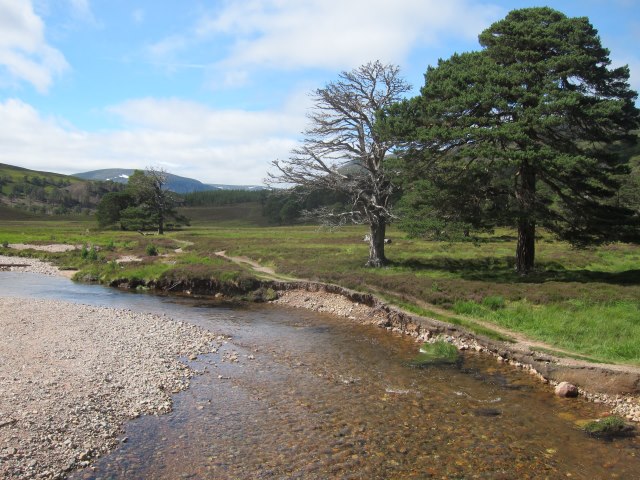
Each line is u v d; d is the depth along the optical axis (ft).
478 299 73.51
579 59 75.87
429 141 85.51
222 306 91.35
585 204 83.41
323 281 101.30
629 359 48.26
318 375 49.42
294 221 466.70
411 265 113.70
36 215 560.20
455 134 78.74
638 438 35.22
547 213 82.69
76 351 53.16
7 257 170.09
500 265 112.68
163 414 38.17
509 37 84.58
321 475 29.27
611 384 43.70
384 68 109.09
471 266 112.27
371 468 30.27
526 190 84.74
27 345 54.54
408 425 37.01
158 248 189.88
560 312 64.03
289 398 42.55
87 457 30.50
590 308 63.67
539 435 35.58
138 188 332.39
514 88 79.20
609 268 107.04
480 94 80.07
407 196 98.94
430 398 42.96
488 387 46.01
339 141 110.42
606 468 30.83
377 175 110.32
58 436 32.48
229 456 31.45
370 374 49.80
